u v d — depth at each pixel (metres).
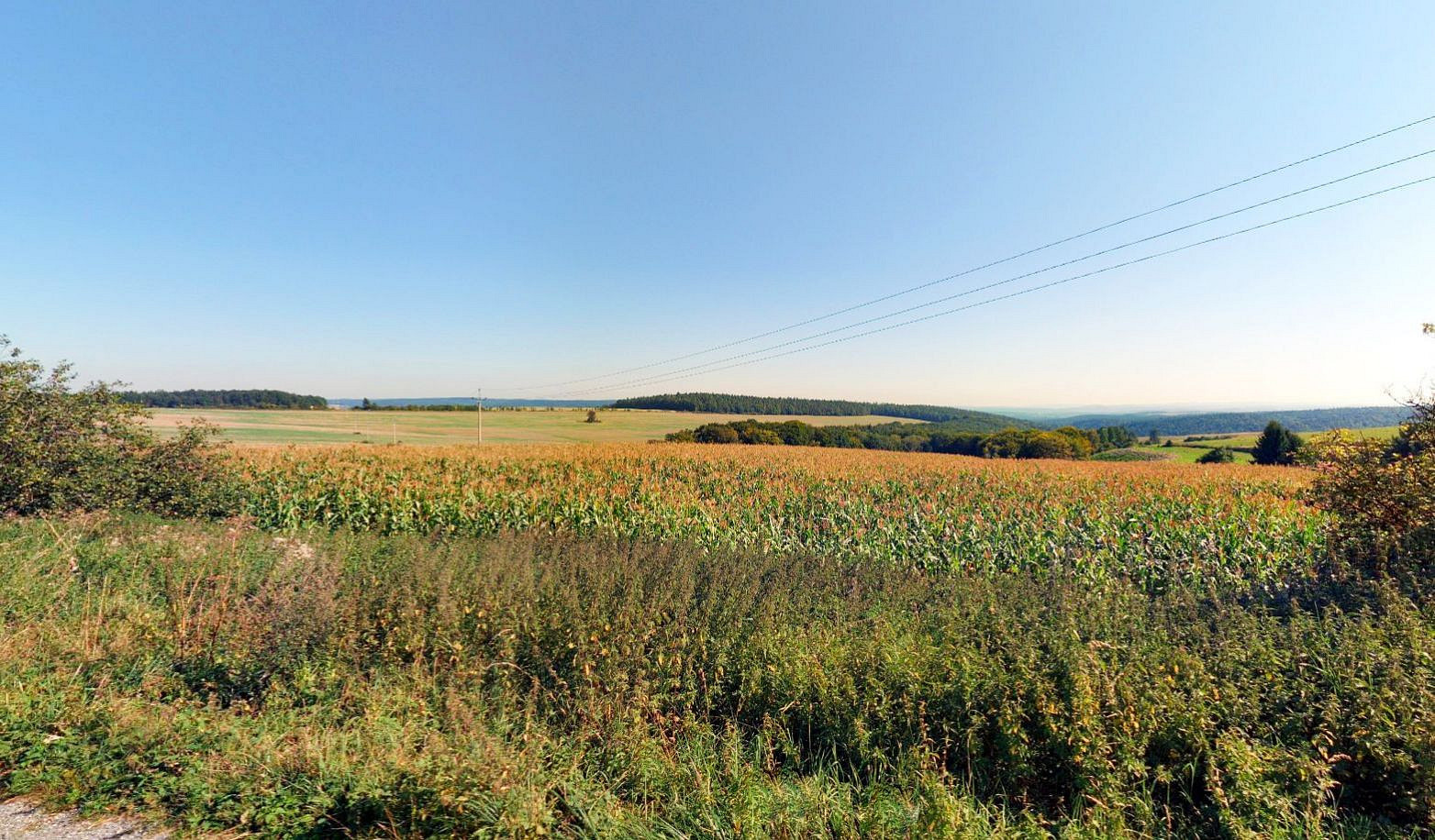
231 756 3.88
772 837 3.53
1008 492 18.08
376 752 3.98
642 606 6.38
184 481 13.15
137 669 5.27
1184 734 4.23
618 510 14.59
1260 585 8.96
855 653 5.34
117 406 12.64
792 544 12.40
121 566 7.91
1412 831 3.68
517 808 3.44
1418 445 7.96
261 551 8.91
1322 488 8.75
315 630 5.78
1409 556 7.29
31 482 10.63
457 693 4.87
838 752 4.68
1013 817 3.97
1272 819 3.59
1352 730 4.14
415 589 6.68
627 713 4.69
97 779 3.70
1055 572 9.82
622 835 3.50
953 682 4.80
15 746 3.93
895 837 3.47
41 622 5.95
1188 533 11.84
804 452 34.44
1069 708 4.41
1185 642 5.58
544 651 5.66
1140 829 3.79
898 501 16.36
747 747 4.63
